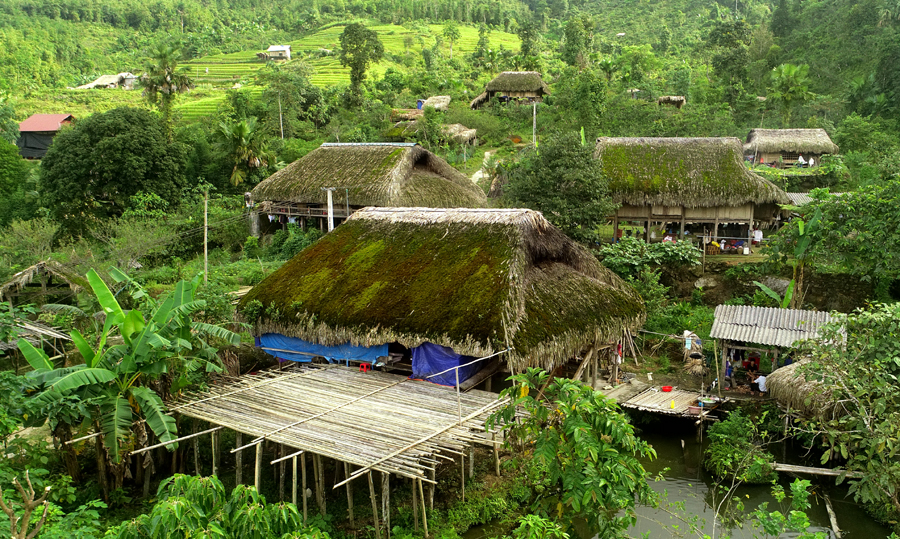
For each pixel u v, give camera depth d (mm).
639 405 17219
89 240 30797
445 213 17516
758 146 38812
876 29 54531
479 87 66812
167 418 12305
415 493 12039
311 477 14242
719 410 16859
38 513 8734
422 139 49312
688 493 14484
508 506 13375
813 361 13422
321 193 30266
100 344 12531
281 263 29000
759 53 59406
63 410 11523
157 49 40656
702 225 29078
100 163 33844
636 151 27969
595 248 26109
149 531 6656
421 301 15180
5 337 12109
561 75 58906
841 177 33375
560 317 15398
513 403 10078
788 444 15969
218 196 38531
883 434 11422
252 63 89500
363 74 60031
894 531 12320
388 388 14734
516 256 15305
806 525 9336
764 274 24406
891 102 44406
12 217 35812
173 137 41594
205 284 18562
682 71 54188
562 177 25000
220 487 7352
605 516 9797
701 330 21922
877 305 14078
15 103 70312
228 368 16625
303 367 16469
